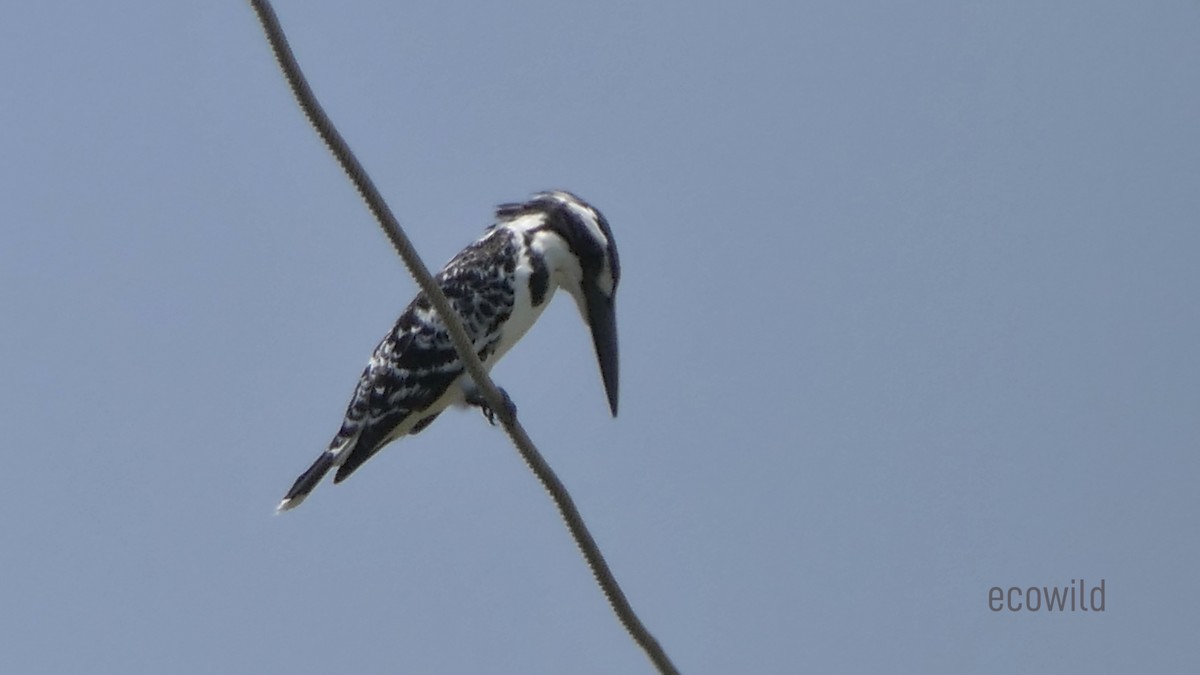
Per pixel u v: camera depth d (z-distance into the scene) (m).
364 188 8.42
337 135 8.24
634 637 8.96
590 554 8.91
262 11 7.99
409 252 8.66
